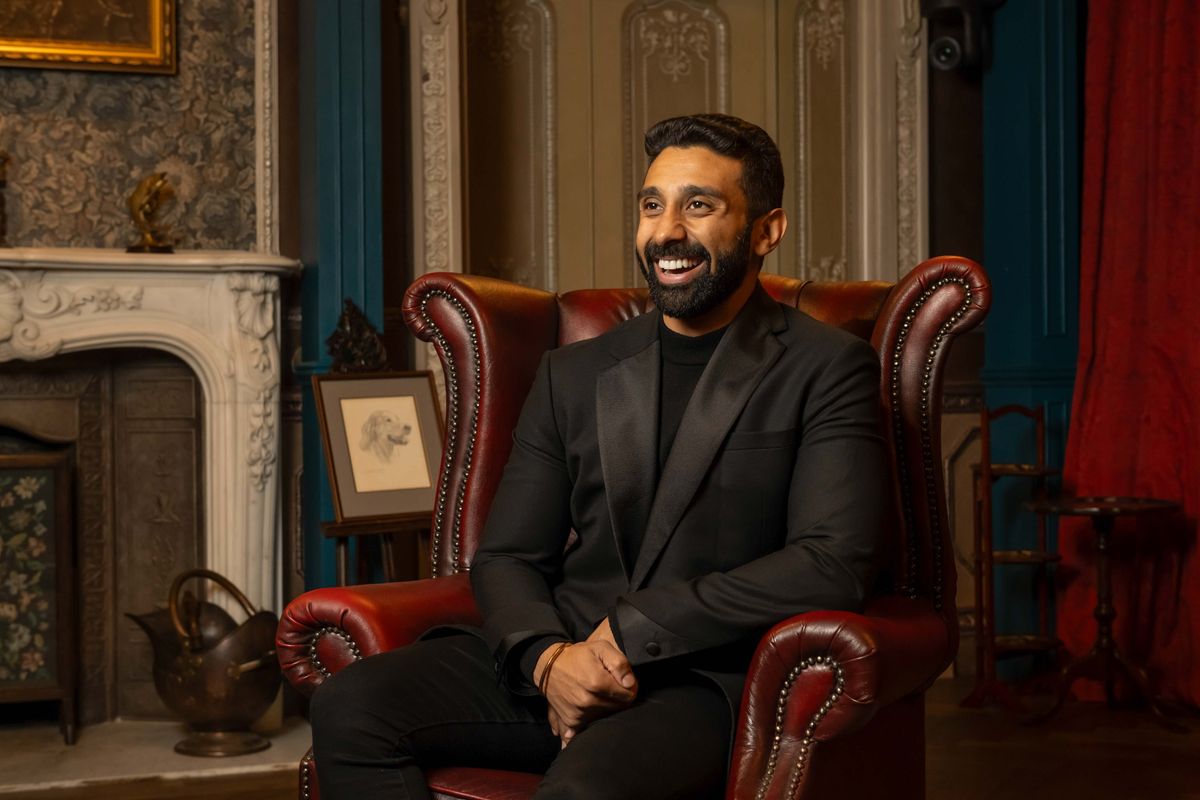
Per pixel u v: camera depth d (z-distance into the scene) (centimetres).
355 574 407
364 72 416
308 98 425
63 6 416
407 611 211
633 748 173
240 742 388
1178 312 438
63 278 401
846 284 241
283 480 439
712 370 201
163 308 411
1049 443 482
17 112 417
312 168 421
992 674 440
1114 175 457
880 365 213
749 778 174
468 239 454
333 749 187
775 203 206
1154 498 436
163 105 430
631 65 486
